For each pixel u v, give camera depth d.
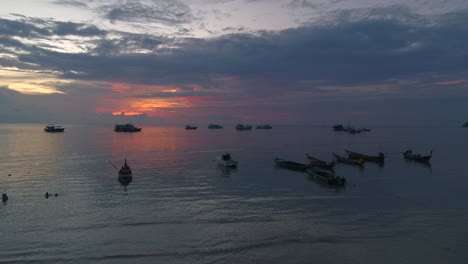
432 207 39.75
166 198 43.88
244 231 32.25
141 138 171.75
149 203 41.44
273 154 99.25
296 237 30.84
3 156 87.94
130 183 53.47
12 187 50.00
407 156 85.44
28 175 60.19
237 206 40.25
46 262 26.19
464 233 31.75
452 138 177.38
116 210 38.56
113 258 26.83
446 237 30.86
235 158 88.56
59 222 34.44
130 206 40.12
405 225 33.75
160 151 105.25
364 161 77.00
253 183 53.78
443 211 38.19
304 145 132.25
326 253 27.83
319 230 32.50
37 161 78.81
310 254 27.67
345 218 35.91
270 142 148.25
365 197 44.47
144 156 91.50
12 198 43.53
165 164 76.25
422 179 57.41
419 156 81.38
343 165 75.56
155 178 58.12
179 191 47.91
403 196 45.00
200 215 36.81
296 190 48.62
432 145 131.25
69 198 43.69
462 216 36.41
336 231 32.28
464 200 42.84
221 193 46.69
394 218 35.84
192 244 29.34
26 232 31.75
